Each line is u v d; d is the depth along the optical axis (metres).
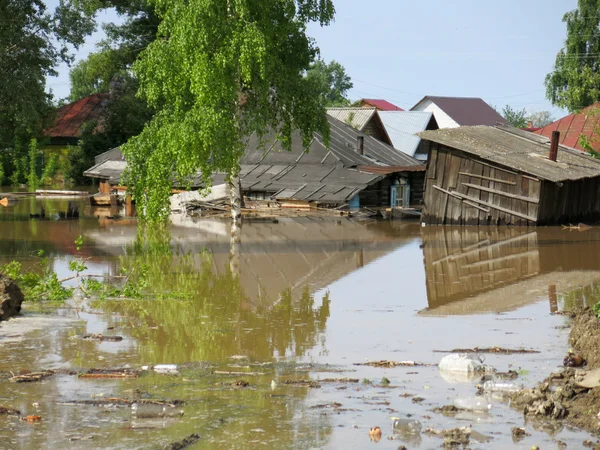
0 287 17.38
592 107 69.19
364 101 117.56
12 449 9.57
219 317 17.58
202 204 47.38
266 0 36.41
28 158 72.69
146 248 30.48
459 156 41.78
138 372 12.88
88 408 11.09
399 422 10.28
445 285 22.05
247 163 52.41
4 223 40.50
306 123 39.41
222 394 11.75
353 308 18.69
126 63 74.06
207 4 34.69
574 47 80.81
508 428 10.21
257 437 9.97
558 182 38.62
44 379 12.52
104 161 58.88
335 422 10.51
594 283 21.98
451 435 9.95
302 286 21.92
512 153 42.62
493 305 18.92
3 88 60.88
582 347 13.97
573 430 10.11
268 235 35.84
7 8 61.50
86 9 66.19
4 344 14.75
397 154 60.03
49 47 64.69
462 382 12.33
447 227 40.59
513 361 13.49
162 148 35.16
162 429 10.26
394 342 15.10
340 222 43.06
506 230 38.62
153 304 19.00
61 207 51.47
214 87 34.75
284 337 15.61
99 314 17.66
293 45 39.50
